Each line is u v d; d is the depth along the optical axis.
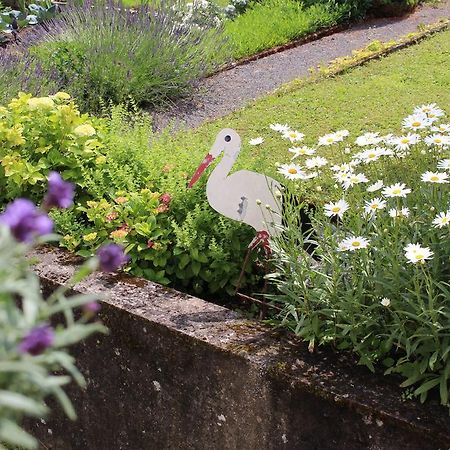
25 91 6.80
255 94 7.64
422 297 2.74
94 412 3.37
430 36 8.98
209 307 3.17
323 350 2.84
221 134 3.34
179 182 3.87
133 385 3.19
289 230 3.01
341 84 7.42
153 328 3.04
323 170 4.00
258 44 8.97
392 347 2.81
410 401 2.56
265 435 2.84
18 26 10.27
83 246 3.65
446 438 2.41
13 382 1.45
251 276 3.65
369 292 2.82
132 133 4.53
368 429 2.56
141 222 3.68
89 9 8.43
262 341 2.91
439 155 3.36
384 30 9.83
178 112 7.25
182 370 3.01
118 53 7.61
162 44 7.81
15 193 3.96
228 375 2.88
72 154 4.02
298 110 6.76
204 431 3.02
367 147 3.77
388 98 6.93
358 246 2.72
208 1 10.09
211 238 3.65
